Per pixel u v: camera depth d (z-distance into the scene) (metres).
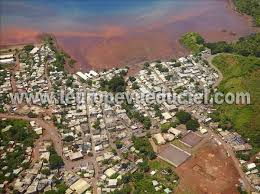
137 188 197.00
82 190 197.12
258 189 197.00
